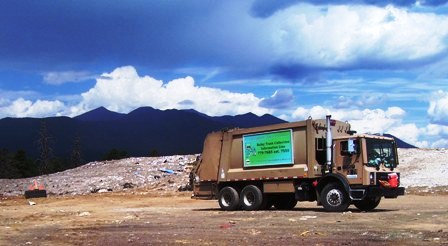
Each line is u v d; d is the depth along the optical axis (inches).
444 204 941.2
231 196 951.6
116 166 2158.0
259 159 921.5
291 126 883.4
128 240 546.0
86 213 956.6
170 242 519.2
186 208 1048.8
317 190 851.4
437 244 455.2
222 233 579.8
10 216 933.2
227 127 988.6
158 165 2087.8
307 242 489.1
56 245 531.5
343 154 826.2
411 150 1868.8
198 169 1018.1
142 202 1269.7
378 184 805.2
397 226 593.0
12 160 3941.9
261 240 512.4
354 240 492.7
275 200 963.3
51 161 4055.1
